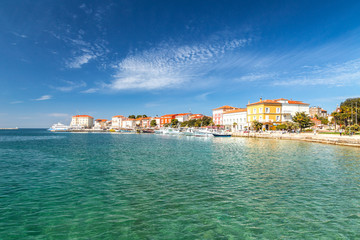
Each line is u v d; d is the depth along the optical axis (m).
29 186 17.16
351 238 9.93
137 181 18.66
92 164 26.59
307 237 9.99
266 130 93.88
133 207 13.05
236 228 10.69
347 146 49.09
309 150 41.41
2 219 11.45
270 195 15.21
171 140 75.19
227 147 48.03
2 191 15.91
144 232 10.26
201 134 96.56
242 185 17.53
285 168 24.12
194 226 10.84
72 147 48.75
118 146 51.41
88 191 15.94
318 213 12.41
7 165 25.88
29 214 12.04
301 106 101.50
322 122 121.88
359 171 22.67
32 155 34.81
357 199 14.59
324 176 20.52
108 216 11.84
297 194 15.46
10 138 90.19
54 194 15.30
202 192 15.77
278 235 10.12
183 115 173.25
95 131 180.38
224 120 125.19
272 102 97.19
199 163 27.28
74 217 11.71
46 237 9.78
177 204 13.52
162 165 25.92
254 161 28.73
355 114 77.56
